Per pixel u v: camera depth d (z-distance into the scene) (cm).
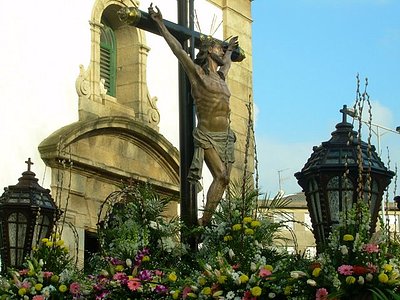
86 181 1677
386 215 693
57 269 831
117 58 1894
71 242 1602
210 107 814
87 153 1683
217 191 805
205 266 666
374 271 594
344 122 774
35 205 1064
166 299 715
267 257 704
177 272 723
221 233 734
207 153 811
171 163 1866
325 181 729
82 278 812
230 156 818
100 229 816
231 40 886
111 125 1722
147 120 1866
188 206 807
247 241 704
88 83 1744
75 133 1636
